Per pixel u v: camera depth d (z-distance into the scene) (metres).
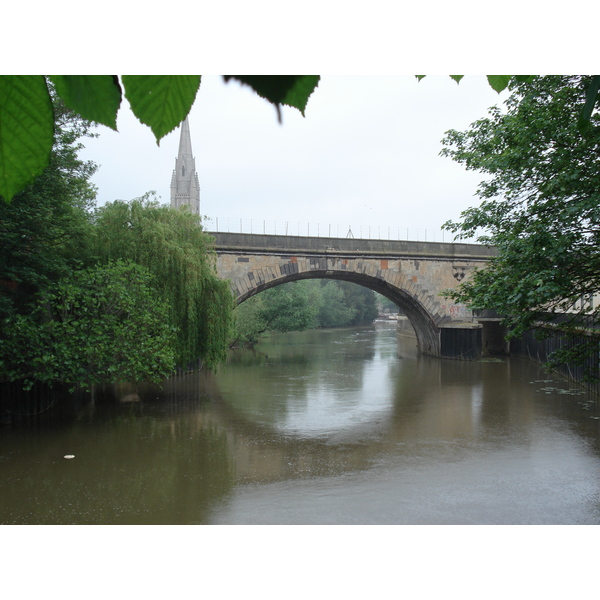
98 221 23.72
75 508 12.17
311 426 19.92
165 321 21.88
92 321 19.03
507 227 14.59
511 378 31.11
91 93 0.81
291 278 36.34
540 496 13.05
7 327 17.31
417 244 38.84
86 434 18.23
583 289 12.87
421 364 37.69
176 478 14.31
